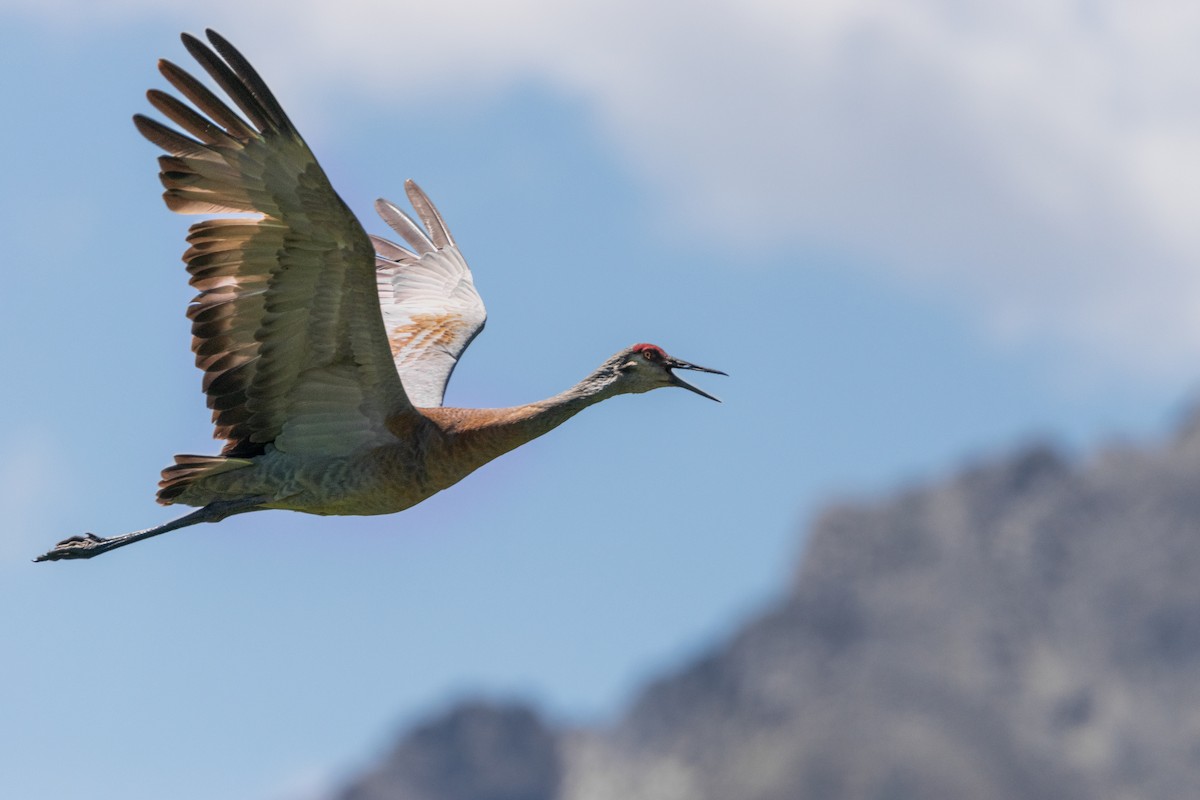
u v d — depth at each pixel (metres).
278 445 12.09
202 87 10.68
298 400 11.91
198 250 11.18
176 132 10.85
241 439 12.02
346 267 11.18
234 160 10.88
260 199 10.98
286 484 12.14
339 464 12.18
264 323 11.48
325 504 12.31
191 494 12.24
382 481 12.32
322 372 11.80
